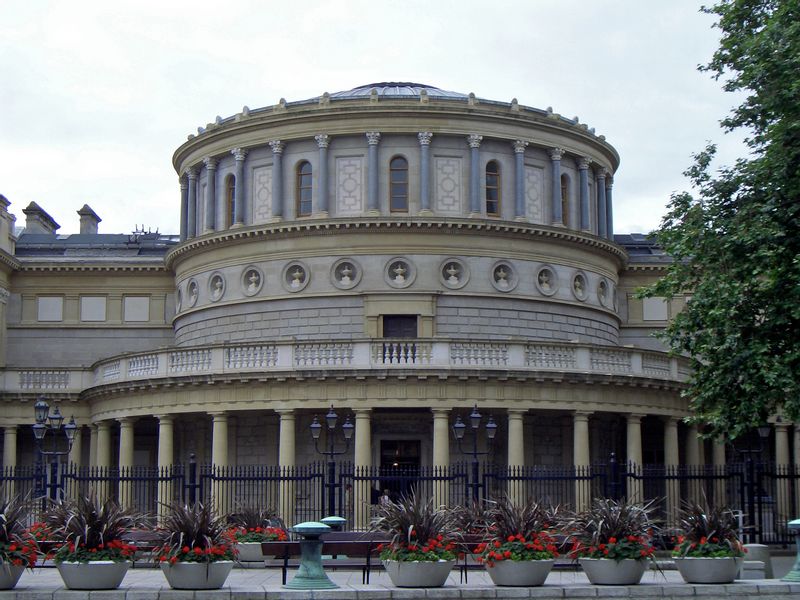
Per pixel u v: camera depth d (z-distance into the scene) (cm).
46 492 4078
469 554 3203
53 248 7406
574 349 5181
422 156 6056
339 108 6050
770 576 3228
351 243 5978
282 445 5078
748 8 3800
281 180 6181
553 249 6184
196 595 2489
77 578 2580
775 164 3509
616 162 6969
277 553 3095
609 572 2666
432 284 5941
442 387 5022
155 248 7406
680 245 3666
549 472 4569
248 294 6147
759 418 3606
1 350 6981
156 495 5794
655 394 5438
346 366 5016
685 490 5700
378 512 3042
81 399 6138
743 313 3559
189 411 5288
